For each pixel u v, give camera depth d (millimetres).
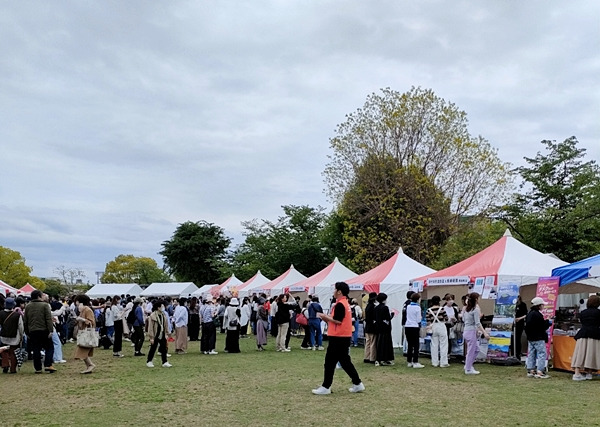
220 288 38500
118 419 7664
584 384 10508
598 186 24594
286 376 11820
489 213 30625
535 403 8555
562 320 14312
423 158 32562
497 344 13805
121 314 17047
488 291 14375
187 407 8469
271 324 25266
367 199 32625
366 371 12570
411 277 19281
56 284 68938
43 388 10445
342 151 33625
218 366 13883
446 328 13539
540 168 27875
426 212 31484
